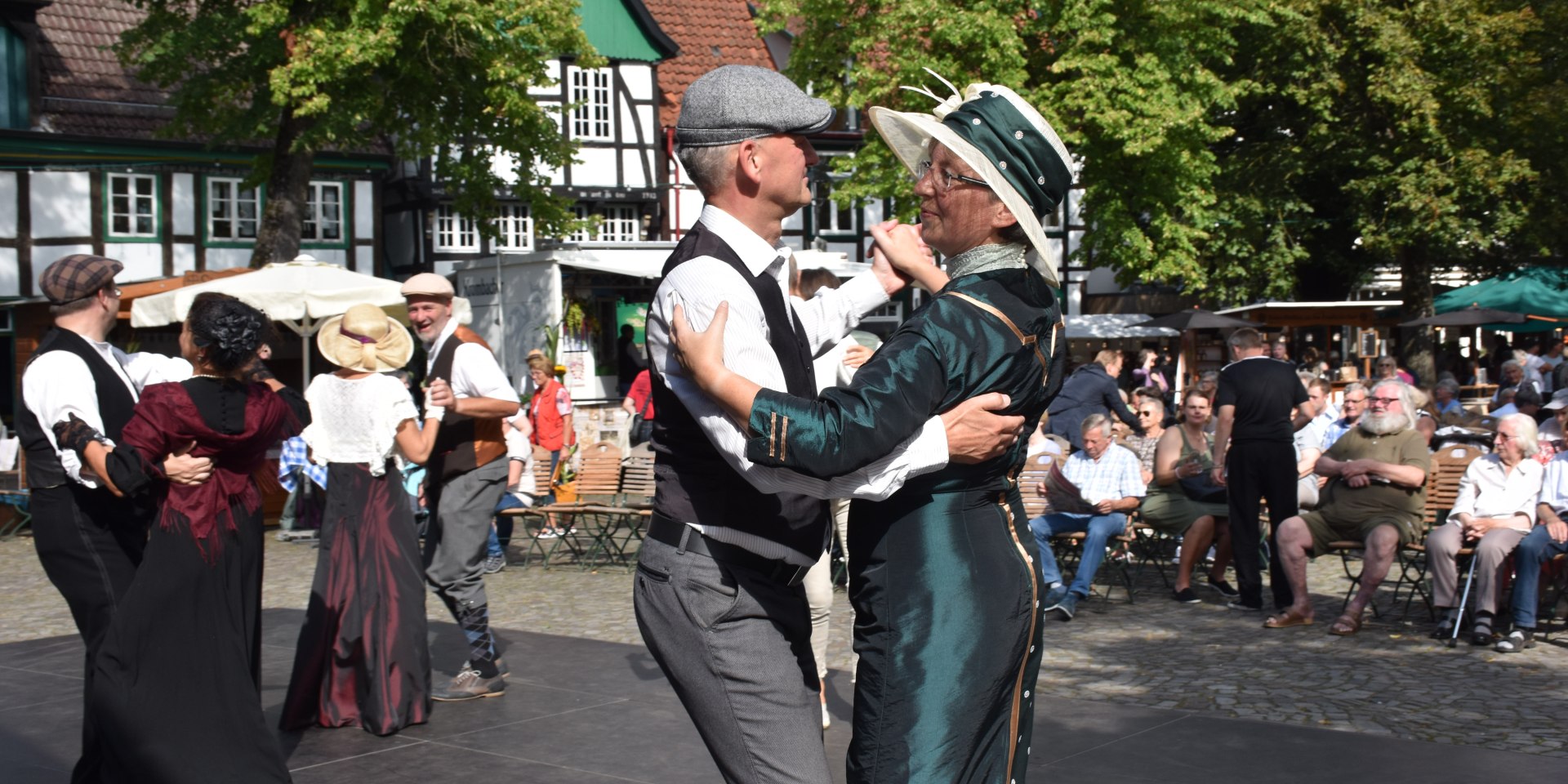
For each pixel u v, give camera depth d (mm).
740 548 2635
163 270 24781
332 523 5566
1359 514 7898
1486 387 28328
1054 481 8773
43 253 23812
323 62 17422
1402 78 25875
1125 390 29578
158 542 4195
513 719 5676
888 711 2533
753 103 2631
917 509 2549
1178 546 10766
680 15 32719
